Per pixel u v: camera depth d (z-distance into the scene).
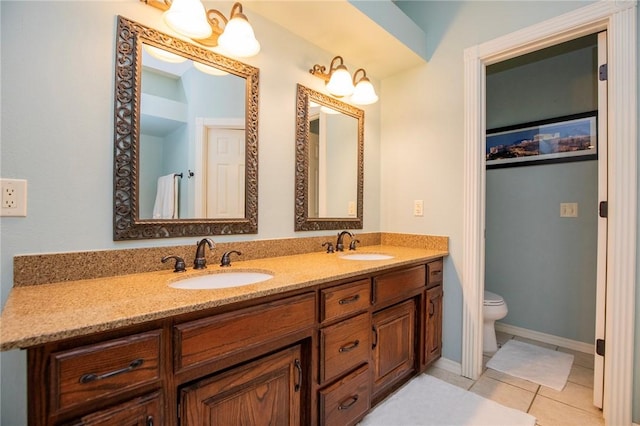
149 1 1.24
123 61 1.18
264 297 1.04
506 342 2.53
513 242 2.71
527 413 1.59
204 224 1.42
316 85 1.96
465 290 1.99
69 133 1.08
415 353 1.86
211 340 0.90
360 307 1.41
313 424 1.19
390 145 2.43
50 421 0.66
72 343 0.69
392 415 1.56
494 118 2.84
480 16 1.97
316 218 1.95
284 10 1.62
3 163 0.96
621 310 1.49
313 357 1.20
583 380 1.92
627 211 1.48
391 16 1.86
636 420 1.46
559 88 2.49
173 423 0.83
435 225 2.16
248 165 1.58
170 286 1.04
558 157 2.48
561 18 1.66
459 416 1.56
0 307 0.95
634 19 1.46
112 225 1.16
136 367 0.77
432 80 2.18
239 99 1.56
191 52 1.38
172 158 1.32
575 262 2.41
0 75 0.96
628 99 1.47
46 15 1.04
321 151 2.00
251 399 1.01
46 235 1.03
